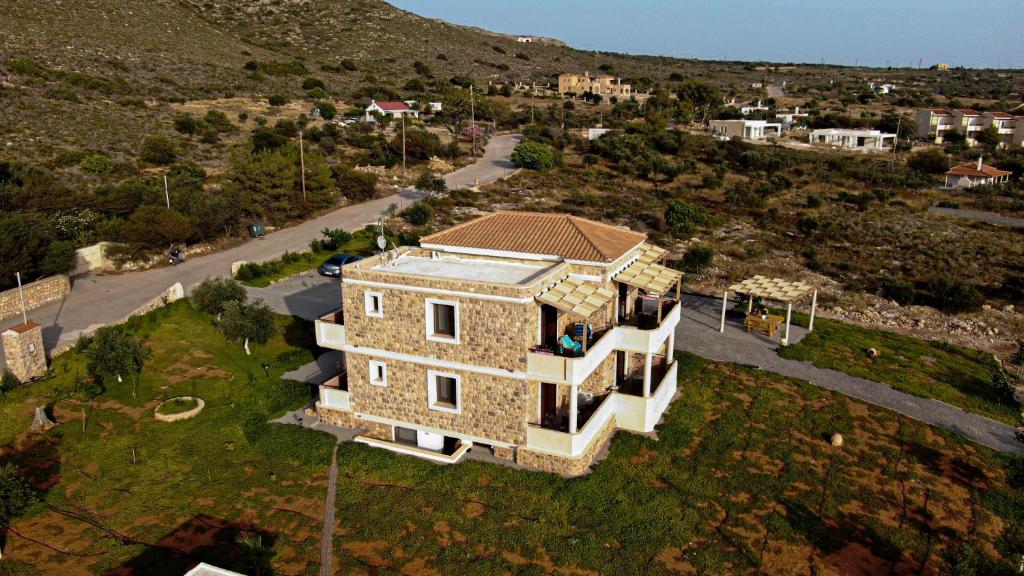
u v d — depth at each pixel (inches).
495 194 2719.0
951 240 2322.8
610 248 965.2
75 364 1120.8
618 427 974.4
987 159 3956.7
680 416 1013.2
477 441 890.1
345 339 933.2
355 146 3400.6
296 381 1119.6
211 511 776.9
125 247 1695.4
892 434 989.2
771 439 959.0
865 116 5310.0
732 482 848.3
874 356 1272.1
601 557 705.0
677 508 791.7
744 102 6284.5
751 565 703.1
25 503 708.0
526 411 849.5
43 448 892.6
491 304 826.2
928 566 713.6
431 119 4421.8
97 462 872.9
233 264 1659.7
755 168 3464.6
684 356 1231.5
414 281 858.8
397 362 906.7
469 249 1005.2
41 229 1533.0
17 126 2861.7
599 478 840.9
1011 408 1093.8
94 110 3319.4
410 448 901.8
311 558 700.0
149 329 1283.2
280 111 4050.2
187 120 3265.3
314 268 1763.0
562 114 4845.0
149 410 1008.2
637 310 1130.7
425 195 2664.9
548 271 890.7
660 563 698.8
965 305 1631.4
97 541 723.4
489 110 4690.0
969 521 793.6
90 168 2426.2
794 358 1248.2
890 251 2196.1
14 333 1029.2
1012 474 809.5
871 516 793.6
